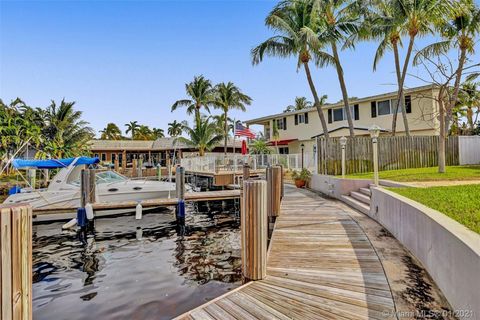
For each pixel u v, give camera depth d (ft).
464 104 67.36
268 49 56.70
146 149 127.54
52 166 38.42
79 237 28.12
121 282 17.35
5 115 74.84
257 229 12.65
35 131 75.20
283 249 16.62
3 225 6.11
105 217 34.88
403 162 48.26
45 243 26.16
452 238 9.78
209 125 97.96
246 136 64.08
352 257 15.15
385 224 21.03
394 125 56.49
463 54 41.60
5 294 6.11
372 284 11.91
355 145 46.47
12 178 64.08
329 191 38.22
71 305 14.60
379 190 22.68
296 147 91.66
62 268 19.86
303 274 13.10
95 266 20.17
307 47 54.44
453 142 50.57
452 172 37.83
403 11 50.67
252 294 11.34
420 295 10.88
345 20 55.72
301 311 10.00
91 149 115.96
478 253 7.80
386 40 57.62
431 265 12.26
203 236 28.12
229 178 59.16
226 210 41.86
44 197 33.47
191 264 20.22
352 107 77.61
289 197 37.04
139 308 14.16
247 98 102.17
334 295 11.06
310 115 87.51
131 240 26.91
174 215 37.06
